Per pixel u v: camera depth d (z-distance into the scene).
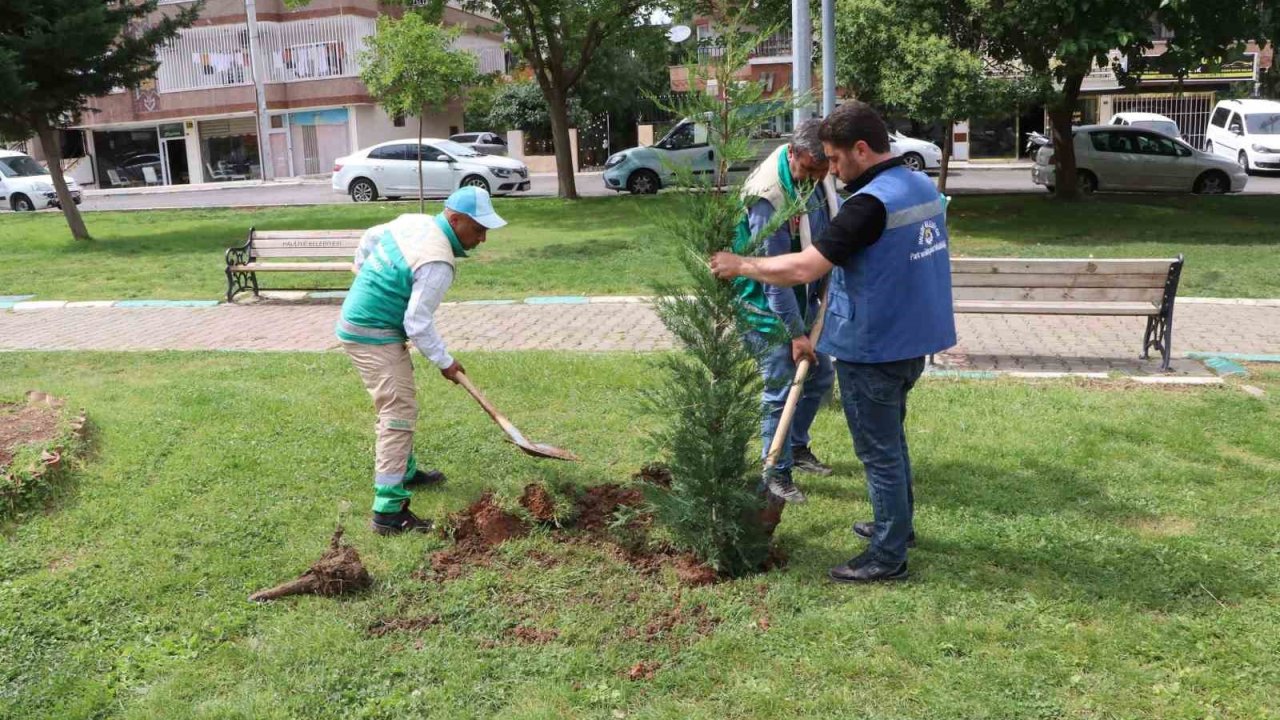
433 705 3.37
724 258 3.77
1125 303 7.75
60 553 4.47
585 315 10.09
